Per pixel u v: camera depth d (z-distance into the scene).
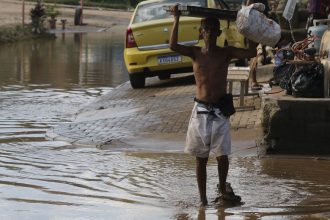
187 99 16.36
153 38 18.77
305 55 12.27
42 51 33.94
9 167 10.67
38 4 48.00
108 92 19.45
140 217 8.11
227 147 8.67
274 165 10.48
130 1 80.25
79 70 25.45
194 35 18.08
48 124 14.79
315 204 8.52
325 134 10.92
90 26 56.62
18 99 18.41
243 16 8.53
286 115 10.96
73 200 8.85
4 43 38.91
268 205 8.52
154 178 9.91
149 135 12.85
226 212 8.27
